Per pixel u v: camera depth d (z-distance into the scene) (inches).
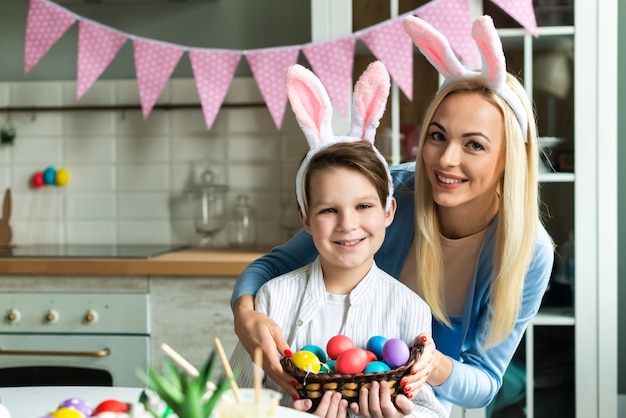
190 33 113.9
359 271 48.8
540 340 91.8
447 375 48.1
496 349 54.7
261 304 49.9
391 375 40.7
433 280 54.3
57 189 117.4
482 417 91.2
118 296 92.7
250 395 33.4
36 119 117.1
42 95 116.3
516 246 50.9
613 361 91.3
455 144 49.4
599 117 91.0
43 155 117.3
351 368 41.9
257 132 113.9
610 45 90.8
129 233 116.8
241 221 112.7
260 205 114.2
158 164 115.8
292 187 113.6
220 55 96.4
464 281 55.9
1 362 93.9
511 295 51.9
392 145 93.1
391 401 41.1
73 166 117.0
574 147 91.4
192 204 115.3
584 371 91.5
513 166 49.8
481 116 48.9
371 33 91.8
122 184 116.5
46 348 93.6
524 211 51.5
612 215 91.1
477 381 50.6
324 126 50.0
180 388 31.5
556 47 91.3
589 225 91.4
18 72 116.9
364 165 46.8
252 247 111.0
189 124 114.9
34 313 93.7
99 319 93.0
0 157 117.8
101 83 115.2
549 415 91.6
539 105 91.5
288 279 50.2
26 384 101.0
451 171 49.4
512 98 49.6
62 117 116.8
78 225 117.6
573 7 91.0
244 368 49.6
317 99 49.7
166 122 115.3
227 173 114.7
